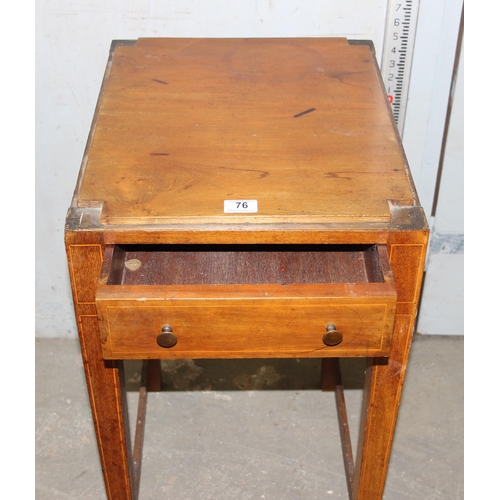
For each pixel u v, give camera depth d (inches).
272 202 45.9
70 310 81.0
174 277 51.2
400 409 73.9
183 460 69.1
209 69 57.7
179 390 76.0
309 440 70.9
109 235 45.1
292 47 60.7
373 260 48.3
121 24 64.1
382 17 64.2
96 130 51.4
